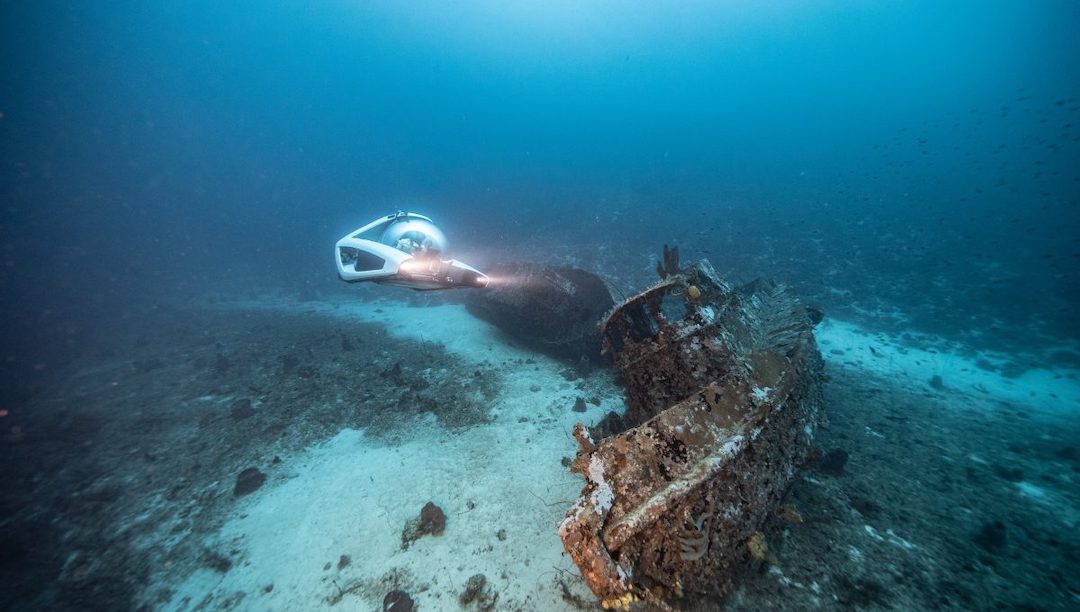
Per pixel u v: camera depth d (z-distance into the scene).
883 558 5.34
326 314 20.33
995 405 9.95
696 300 6.11
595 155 81.00
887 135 65.12
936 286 17.14
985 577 5.08
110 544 6.94
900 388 10.69
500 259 24.66
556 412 9.57
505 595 5.46
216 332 18.64
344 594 5.73
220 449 9.31
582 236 27.03
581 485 7.20
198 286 31.20
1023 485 6.91
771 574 5.09
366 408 10.55
